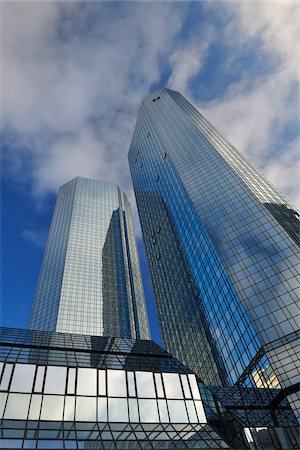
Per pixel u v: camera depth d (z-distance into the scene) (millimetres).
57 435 28188
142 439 29844
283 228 78250
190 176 112062
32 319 155875
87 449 27516
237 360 69000
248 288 69438
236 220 86125
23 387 32062
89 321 154875
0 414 28766
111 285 181375
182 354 108375
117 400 33406
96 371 36344
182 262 113375
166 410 33844
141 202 168125
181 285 114062
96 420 30750
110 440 29000
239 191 95500
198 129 139375
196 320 99750
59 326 146750
